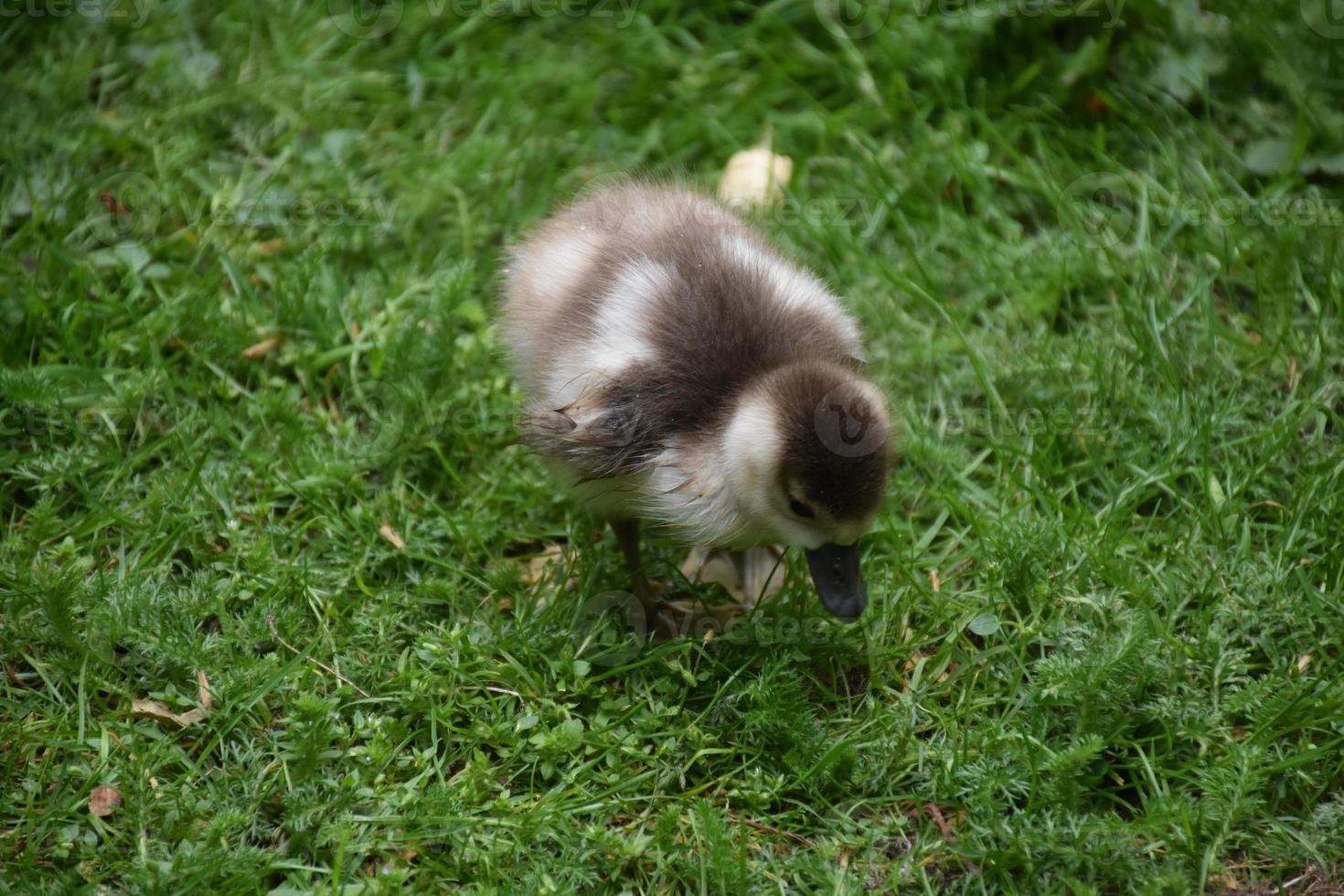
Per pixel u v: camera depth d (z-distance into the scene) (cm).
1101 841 420
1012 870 426
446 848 441
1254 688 461
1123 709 462
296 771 450
